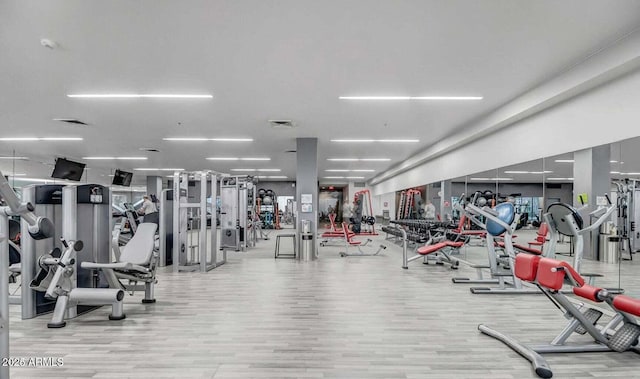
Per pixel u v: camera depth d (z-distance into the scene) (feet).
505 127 20.83
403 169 43.62
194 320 12.23
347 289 16.94
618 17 10.66
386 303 14.42
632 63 11.89
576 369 8.64
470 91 17.13
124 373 8.34
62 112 20.21
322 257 28.48
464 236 23.41
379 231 56.65
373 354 9.43
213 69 14.37
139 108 19.53
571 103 15.40
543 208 17.19
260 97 17.88
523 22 10.93
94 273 14.08
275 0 9.72
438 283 18.34
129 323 11.94
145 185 67.92
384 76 15.23
